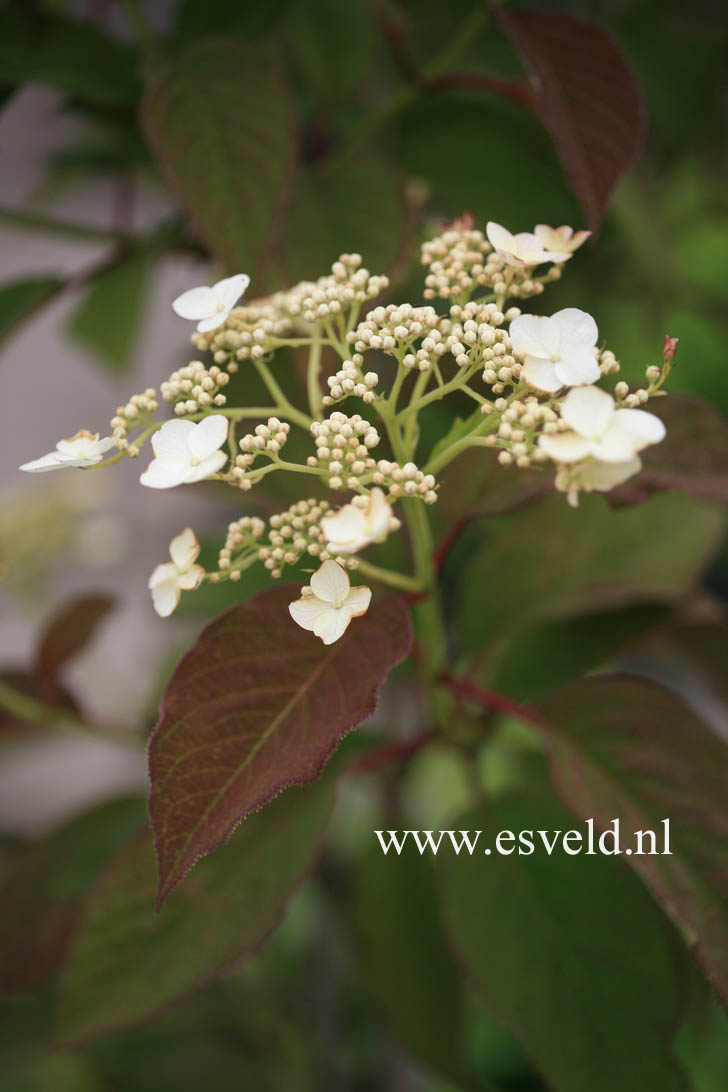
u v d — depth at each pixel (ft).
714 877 1.81
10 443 6.18
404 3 2.84
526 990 1.96
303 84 2.81
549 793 2.10
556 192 2.51
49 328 6.41
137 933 1.94
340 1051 3.21
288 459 2.10
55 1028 1.92
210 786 1.60
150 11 3.01
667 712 1.94
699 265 3.55
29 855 2.32
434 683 2.08
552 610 2.19
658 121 3.10
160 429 1.63
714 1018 2.21
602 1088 1.90
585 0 3.17
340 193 2.18
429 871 2.29
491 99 2.53
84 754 5.76
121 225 2.92
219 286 1.72
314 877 3.01
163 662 2.53
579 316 1.62
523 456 1.62
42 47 2.24
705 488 1.83
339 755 2.25
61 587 5.39
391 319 1.65
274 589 1.72
